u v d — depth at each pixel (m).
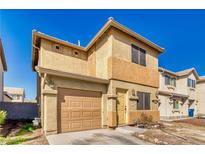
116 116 10.78
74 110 9.41
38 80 15.76
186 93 23.95
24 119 15.73
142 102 13.05
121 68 11.55
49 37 12.27
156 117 14.15
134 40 13.02
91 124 10.09
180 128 11.98
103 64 11.94
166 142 7.31
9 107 16.23
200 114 26.67
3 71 21.08
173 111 20.38
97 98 10.66
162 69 20.14
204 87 26.91
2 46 16.73
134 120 11.93
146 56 14.06
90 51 14.24
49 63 12.38
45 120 8.20
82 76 9.66
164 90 20.67
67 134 8.49
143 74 13.45
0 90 19.08
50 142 6.93
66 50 13.54
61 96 8.98
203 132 10.52
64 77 9.12
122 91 11.65
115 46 11.38
